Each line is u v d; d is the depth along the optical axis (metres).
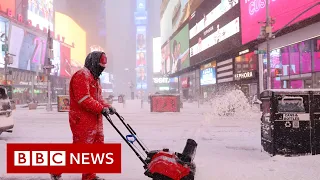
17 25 68.81
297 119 6.05
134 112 25.91
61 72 98.31
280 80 33.84
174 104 25.30
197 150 7.41
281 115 6.07
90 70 4.26
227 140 9.19
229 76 48.56
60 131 11.91
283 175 4.86
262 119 6.85
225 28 46.44
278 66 34.19
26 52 73.31
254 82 39.59
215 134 10.71
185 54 72.44
